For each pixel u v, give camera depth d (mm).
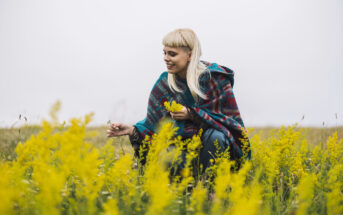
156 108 3262
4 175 1633
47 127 1704
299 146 3686
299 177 2611
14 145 4168
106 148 2199
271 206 2100
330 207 1812
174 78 3227
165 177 1688
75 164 1636
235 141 3008
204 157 2840
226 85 3066
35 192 1787
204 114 2877
